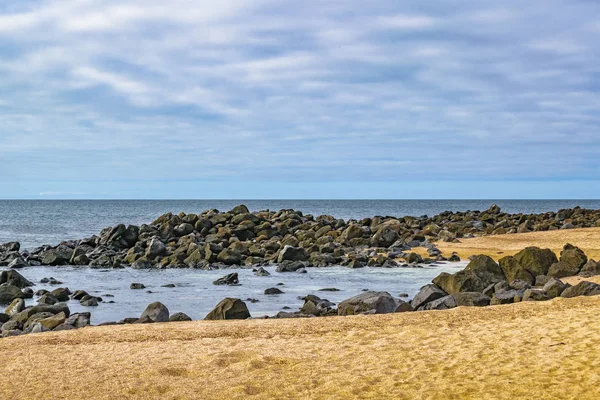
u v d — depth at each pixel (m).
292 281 34.69
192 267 42.38
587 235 50.12
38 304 25.22
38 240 67.12
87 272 40.16
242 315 21.31
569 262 32.19
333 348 14.21
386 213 152.12
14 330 19.94
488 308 19.00
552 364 11.91
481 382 11.05
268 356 13.50
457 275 26.25
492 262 29.77
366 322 17.47
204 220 58.56
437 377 11.50
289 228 59.78
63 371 12.52
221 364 13.05
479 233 60.03
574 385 10.55
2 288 29.20
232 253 43.81
